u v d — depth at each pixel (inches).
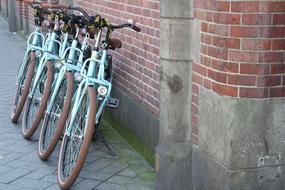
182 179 168.9
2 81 343.9
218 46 142.2
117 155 210.8
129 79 226.8
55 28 231.9
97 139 226.7
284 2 135.4
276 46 137.1
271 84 138.9
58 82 203.6
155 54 197.3
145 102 208.8
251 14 135.0
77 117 180.9
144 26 206.7
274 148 142.6
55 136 195.9
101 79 186.2
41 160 205.5
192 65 162.2
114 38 226.4
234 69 138.4
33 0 258.4
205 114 153.7
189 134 167.3
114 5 243.3
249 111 139.5
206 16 148.7
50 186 183.2
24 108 236.8
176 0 159.6
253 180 142.7
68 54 220.7
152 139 201.0
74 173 173.0
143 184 184.2
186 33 161.3
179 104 166.1
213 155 149.8
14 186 183.2
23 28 571.8
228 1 136.7
